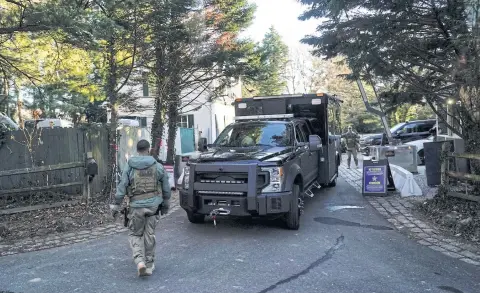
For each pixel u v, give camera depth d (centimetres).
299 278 476
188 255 563
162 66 1200
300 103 1005
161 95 1227
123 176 492
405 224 738
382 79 841
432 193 991
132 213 483
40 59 959
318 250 585
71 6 654
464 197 758
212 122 2433
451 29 695
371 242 629
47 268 518
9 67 853
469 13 656
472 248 600
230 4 1352
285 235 666
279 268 509
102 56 1073
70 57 1001
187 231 697
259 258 547
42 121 1502
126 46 1053
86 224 748
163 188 507
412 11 710
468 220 688
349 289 445
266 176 643
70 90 954
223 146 801
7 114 1080
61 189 898
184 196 676
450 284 464
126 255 570
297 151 747
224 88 1468
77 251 592
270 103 1007
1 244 634
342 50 828
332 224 745
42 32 695
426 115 3114
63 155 972
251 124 850
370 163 1037
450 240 641
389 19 726
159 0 973
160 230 707
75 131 984
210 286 452
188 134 1869
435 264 532
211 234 675
